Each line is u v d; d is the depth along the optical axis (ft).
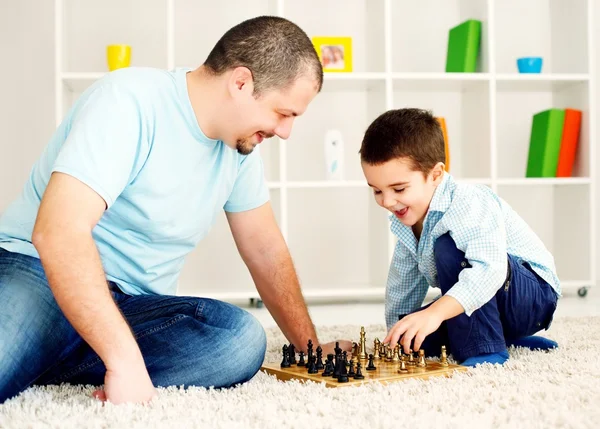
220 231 11.94
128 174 4.21
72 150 3.94
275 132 4.55
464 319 5.19
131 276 4.72
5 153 11.68
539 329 5.87
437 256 5.51
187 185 4.61
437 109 12.17
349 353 5.48
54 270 3.71
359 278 12.24
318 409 3.67
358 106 12.05
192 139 4.55
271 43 4.34
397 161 5.49
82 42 11.68
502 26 12.39
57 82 10.30
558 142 11.46
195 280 11.91
